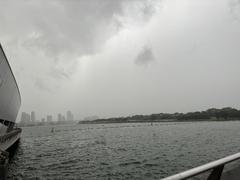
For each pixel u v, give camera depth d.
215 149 29.25
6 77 21.77
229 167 2.56
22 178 17.27
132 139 51.19
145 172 17.67
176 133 65.69
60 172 18.88
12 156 29.81
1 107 23.56
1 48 17.92
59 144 47.03
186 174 1.84
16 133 39.03
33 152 34.03
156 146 35.06
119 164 21.28
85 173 18.12
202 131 70.12
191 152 27.12
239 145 32.59
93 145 41.94
